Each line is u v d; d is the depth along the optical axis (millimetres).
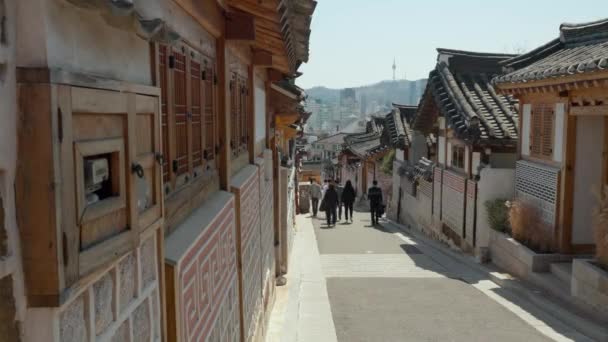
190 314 2955
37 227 1423
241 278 5098
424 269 11914
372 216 20188
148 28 1981
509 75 11281
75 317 1610
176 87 3531
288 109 11352
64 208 1482
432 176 16766
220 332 3969
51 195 1425
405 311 8445
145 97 2180
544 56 11977
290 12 4699
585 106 9156
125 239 1895
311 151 63438
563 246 9844
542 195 10703
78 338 1627
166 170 3264
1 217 1354
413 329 7551
